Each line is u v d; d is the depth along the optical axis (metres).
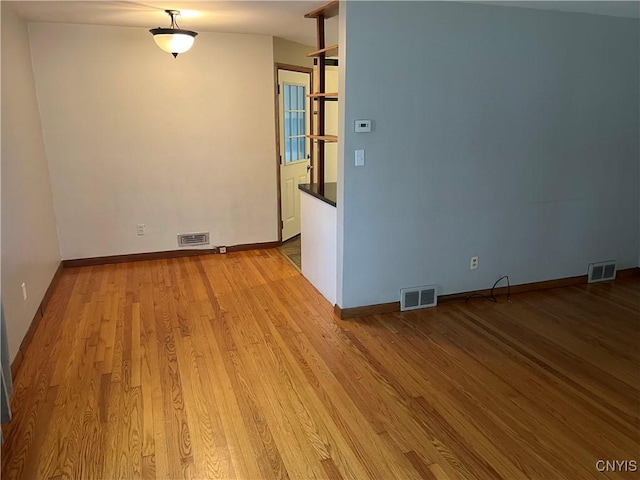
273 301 3.87
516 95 3.55
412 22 3.15
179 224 5.00
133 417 2.38
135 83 4.53
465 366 2.87
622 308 3.72
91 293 4.03
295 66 5.46
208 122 4.85
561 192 3.92
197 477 2.00
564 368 2.84
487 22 3.32
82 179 4.57
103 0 3.28
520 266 3.98
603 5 3.29
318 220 3.94
